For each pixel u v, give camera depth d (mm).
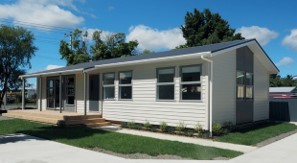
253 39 15430
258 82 17594
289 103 20578
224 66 13703
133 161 8305
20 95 43438
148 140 11219
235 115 14516
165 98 14125
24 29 29453
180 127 13086
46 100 22250
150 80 14789
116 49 44656
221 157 8906
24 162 8133
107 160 8414
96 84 18125
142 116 15102
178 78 13594
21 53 28859
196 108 12859
